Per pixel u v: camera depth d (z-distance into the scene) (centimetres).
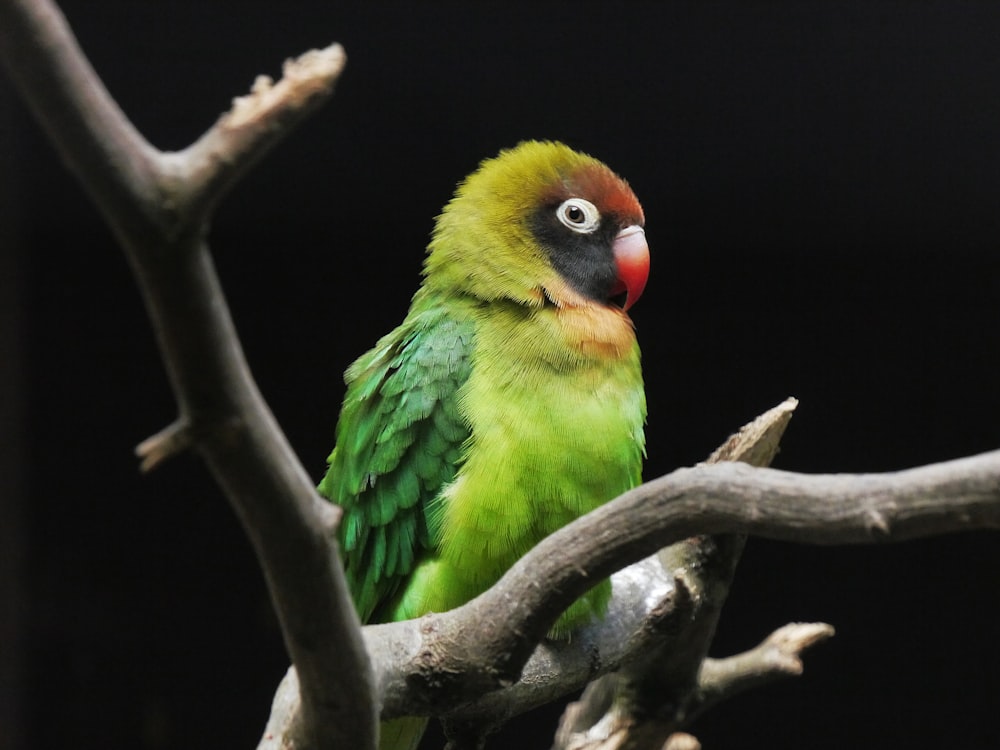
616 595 533
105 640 1129
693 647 546
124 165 244
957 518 308
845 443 1152
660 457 1163
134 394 1170
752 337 1169
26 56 229
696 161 1092
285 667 1135
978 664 1120
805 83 1004
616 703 588
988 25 921
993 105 997
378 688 390
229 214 1154
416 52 982
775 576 1155
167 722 1117
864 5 917
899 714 1120
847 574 1148
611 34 963
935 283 1149
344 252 1179
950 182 1077
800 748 1123
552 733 1170
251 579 1151
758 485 344
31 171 1086
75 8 927
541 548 398
